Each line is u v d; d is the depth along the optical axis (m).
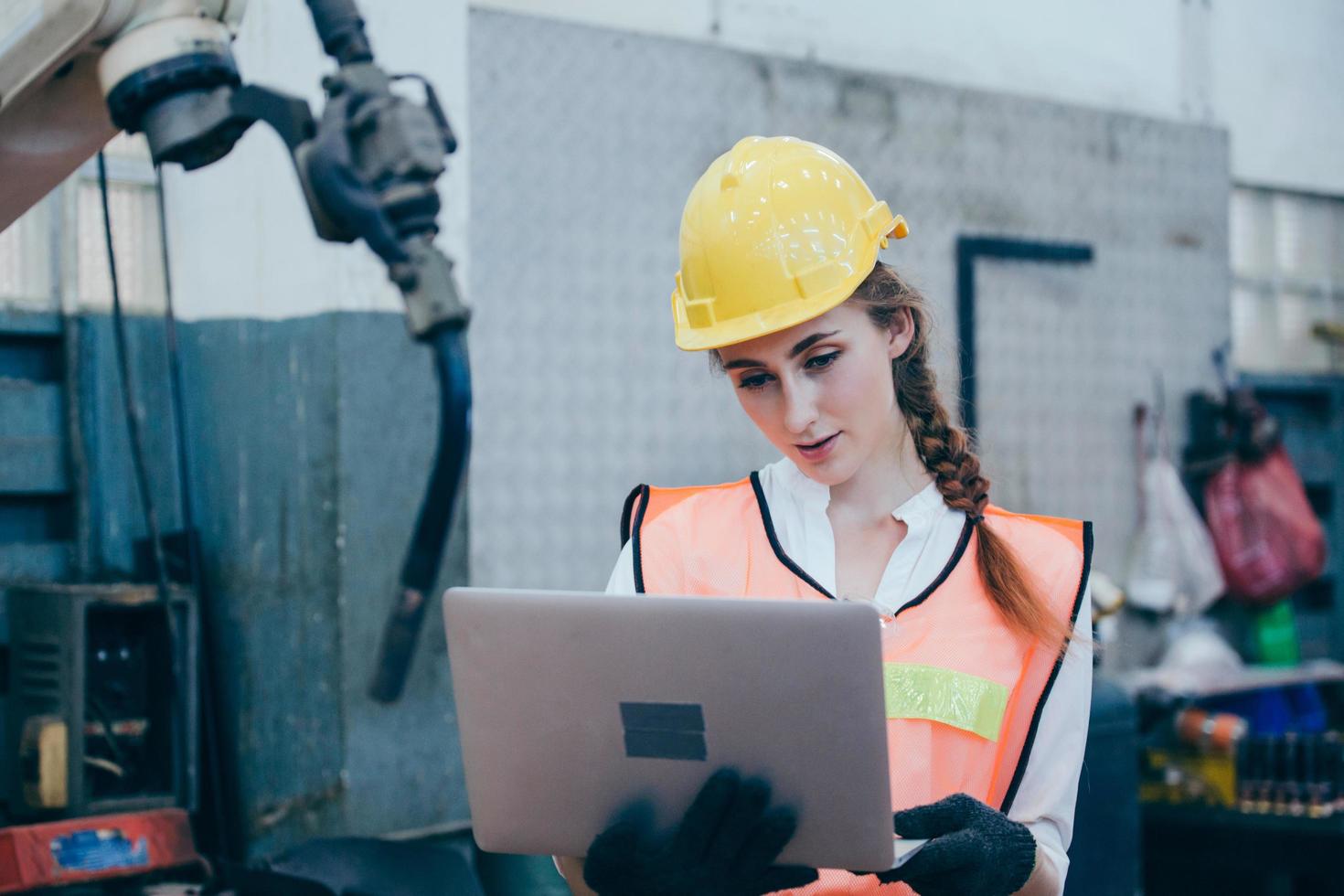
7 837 2.17
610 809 1.07
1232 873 3.36
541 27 2.84
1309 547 3.84
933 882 1.04
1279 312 4.36
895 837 1.08
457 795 2.61
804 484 1.31
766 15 3.20
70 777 2.30
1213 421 3.89
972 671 1.20
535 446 2.80
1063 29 3.75
